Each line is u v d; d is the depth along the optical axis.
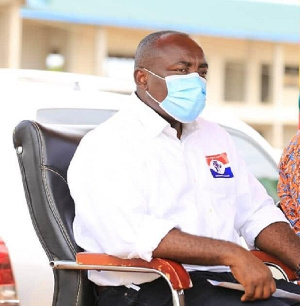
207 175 3.89
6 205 4.14
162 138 3.78
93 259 3.49
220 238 3.85
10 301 3.91
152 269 3.42
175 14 21.83
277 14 23.22
